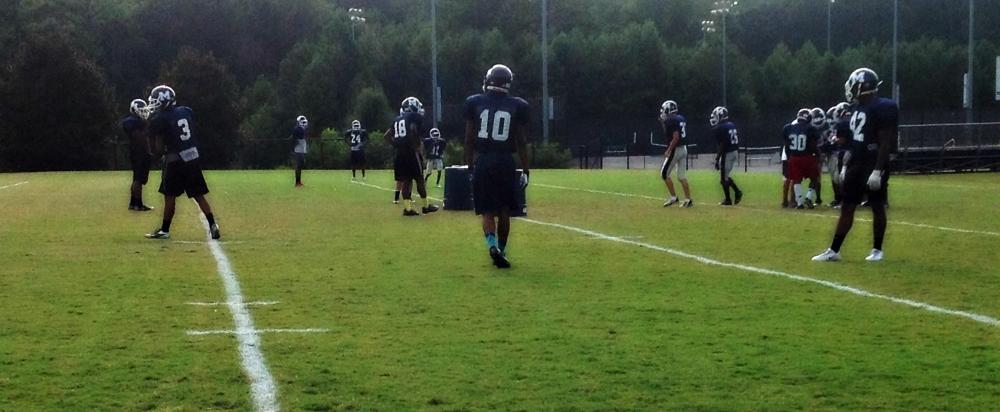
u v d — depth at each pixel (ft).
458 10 281.54
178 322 25.09
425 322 25.04
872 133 35.88
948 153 119.44
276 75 284.00
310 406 17.79
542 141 189.67
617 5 324.19
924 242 42.93
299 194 79.87
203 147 193.26
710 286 30.60
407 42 255.91
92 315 26.05
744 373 19.95
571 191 83.35
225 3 286.66
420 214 58.59
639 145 215.51
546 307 27.09
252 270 34.35
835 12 312.50
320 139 181.06
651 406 17.76
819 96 254.06
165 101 43.78
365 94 212.43
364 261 36.70
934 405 17.78
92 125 182.50
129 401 18.11
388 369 20.31
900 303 27.58
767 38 318.45
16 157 180.45
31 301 28.17
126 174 133.39
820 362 20.80
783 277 32.48
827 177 98.89
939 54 250.98
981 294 29.12
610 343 22.59
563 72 250.78
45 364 20.79
